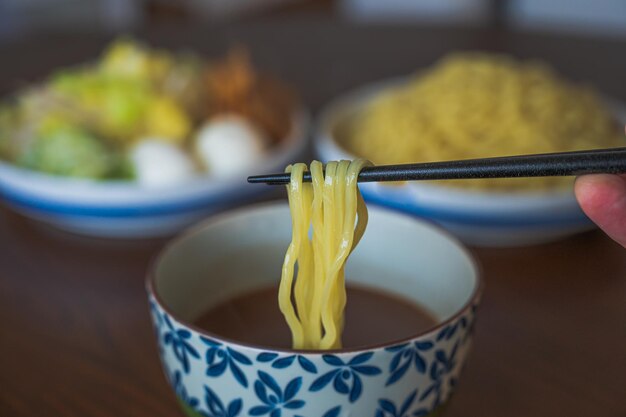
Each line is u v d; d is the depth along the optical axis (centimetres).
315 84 94
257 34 109
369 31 110
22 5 178
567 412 53
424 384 47
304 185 48
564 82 82
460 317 47
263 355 45
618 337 58
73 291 64
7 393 55
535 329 59
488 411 53
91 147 75
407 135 73
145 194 67
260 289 55
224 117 80
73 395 55
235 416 47
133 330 60
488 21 136
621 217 47
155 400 54
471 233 67
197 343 47
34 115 81
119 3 193
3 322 61
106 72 85
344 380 45
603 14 143
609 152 39
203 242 53
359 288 55
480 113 73
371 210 54
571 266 65
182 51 104
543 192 65
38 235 70
